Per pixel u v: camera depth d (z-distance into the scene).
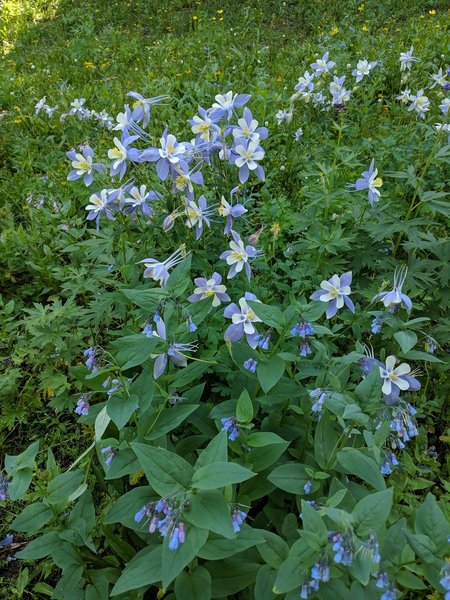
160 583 0.58
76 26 2.89
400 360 0.85
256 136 0.82
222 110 0.83
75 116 1.63
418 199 1.08
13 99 2.00
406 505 0.67
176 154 0.80
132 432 0.64
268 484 0.63
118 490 0.69
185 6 2.97
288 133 1.40
